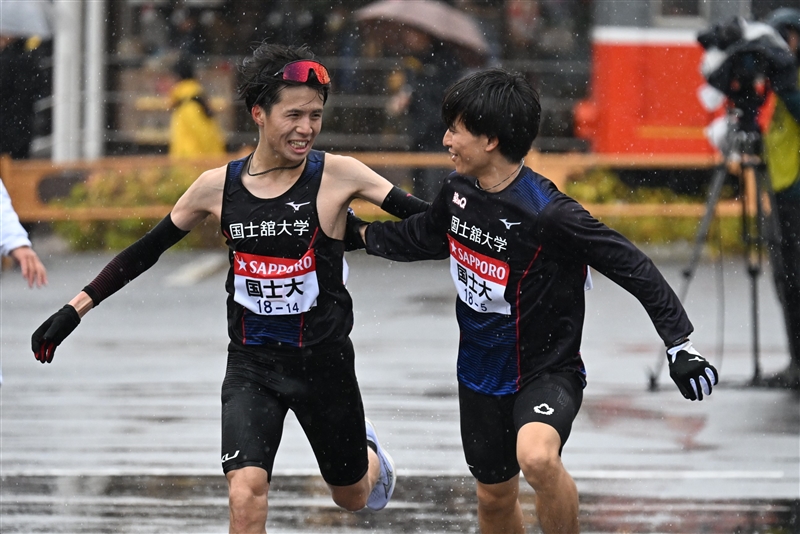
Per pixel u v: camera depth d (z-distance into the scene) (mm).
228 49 57656
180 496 19203
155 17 57906
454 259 14547
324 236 14352
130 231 50375
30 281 16969
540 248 13906
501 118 13617
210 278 43812
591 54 55312
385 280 43312
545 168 50812
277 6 57188
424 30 48875
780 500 18938
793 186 26000
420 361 29828
